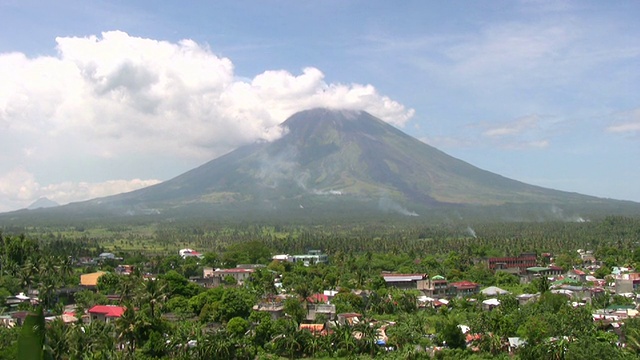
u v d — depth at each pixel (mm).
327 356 130125
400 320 153000
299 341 131875
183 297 171375
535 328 130000
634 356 111188
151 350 123688
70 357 92562
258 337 135625
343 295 179375
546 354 116375
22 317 149875
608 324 140000
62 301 173500
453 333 132750
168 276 182375
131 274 187000
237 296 155625
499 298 175750
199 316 157125
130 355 112375
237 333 137375
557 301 159125
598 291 192250
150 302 141750
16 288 186375
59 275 196500
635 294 186250
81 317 147000
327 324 146750
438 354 125312
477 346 131750
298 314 155250
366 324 135375
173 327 137625
